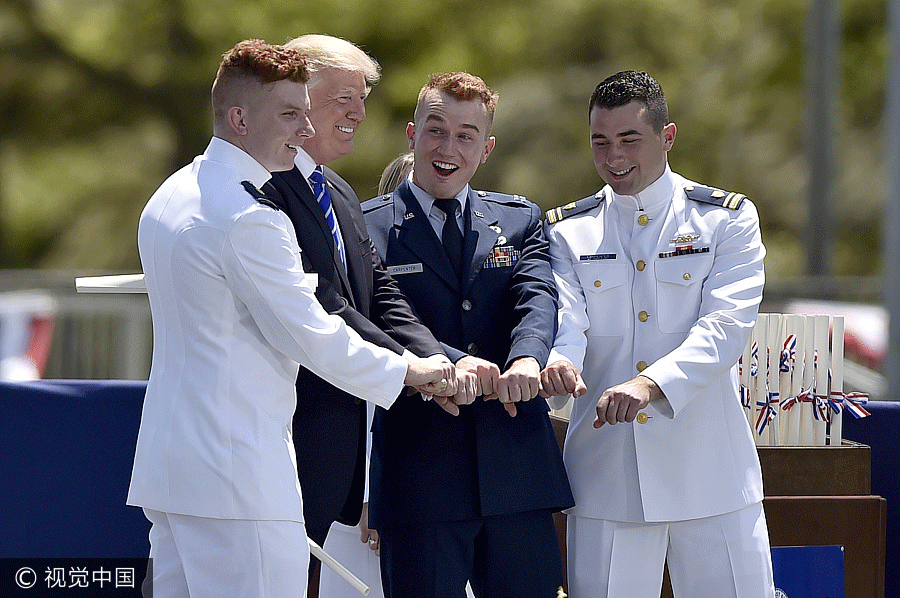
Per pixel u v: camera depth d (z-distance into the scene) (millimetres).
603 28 61312
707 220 12617
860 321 34812
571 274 12930
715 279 12438
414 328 11953
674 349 12516
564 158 61625
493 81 60812
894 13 35250
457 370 11453
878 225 67250
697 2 62125
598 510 12516
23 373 26453
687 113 63438
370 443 13727
